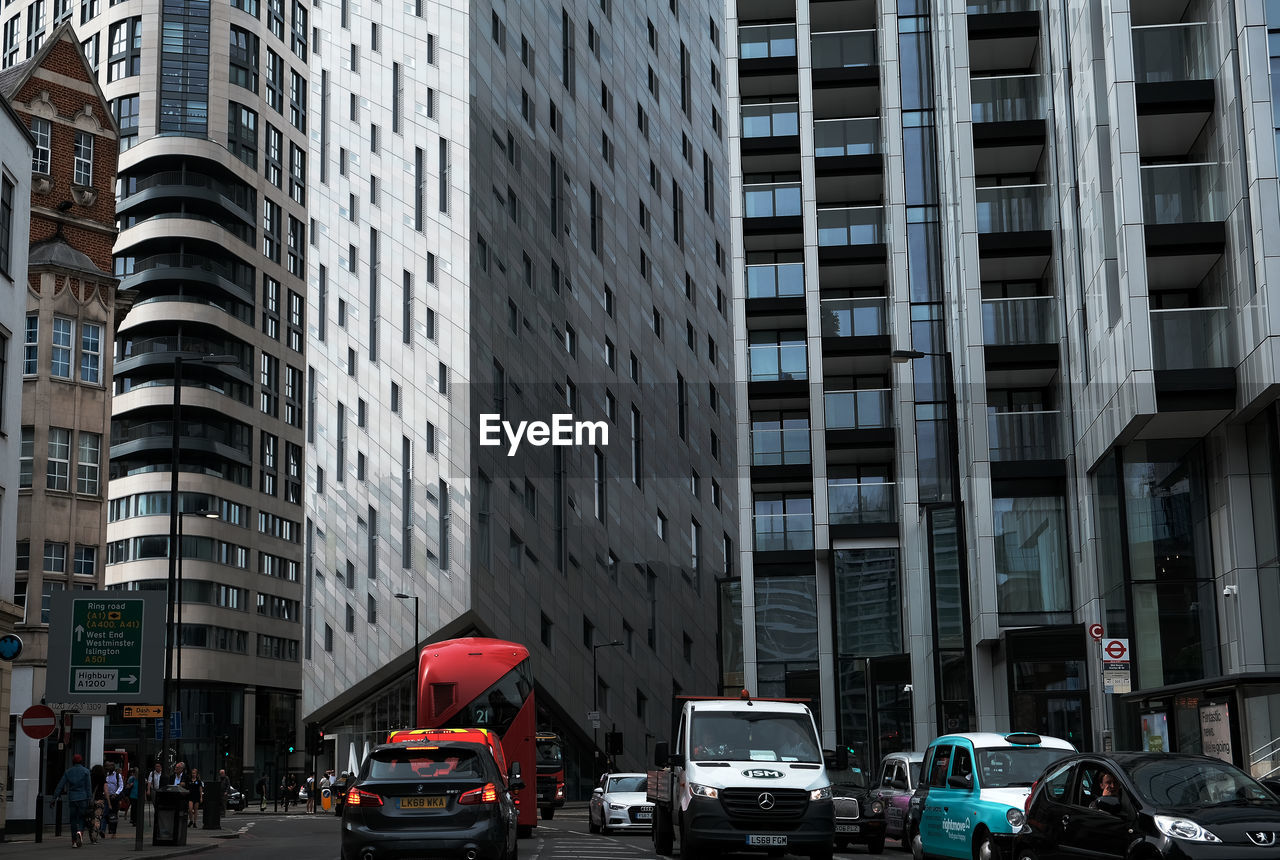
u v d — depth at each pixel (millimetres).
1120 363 28219
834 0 49031
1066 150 34438
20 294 32250
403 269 75625
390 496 73750
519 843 28750
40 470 44781
